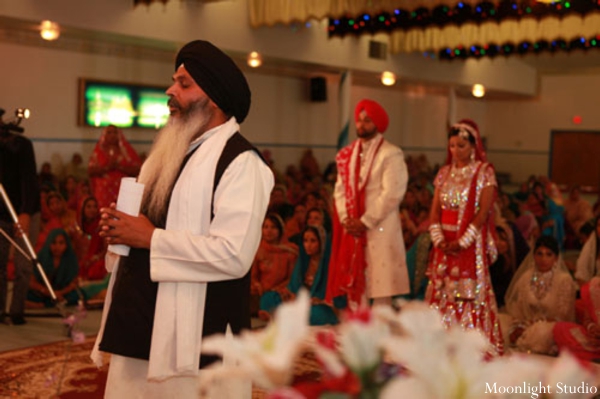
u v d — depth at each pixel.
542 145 17.41
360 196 4.57
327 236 5.23
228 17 8.56
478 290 4.03
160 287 2.03
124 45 9.44
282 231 5.51
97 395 3.43
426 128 16.36
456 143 4.09
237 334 2.08
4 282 4.87
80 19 7.24
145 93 10.66
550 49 10.62
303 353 3.97
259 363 0.71
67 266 5.39
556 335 4.40
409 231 6.64
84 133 10.01
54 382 3.59
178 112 2.16
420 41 10.67
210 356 2.03
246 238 2.02
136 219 2.04
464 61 12.94
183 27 8.12
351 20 9.42
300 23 8.71
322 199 7.61
